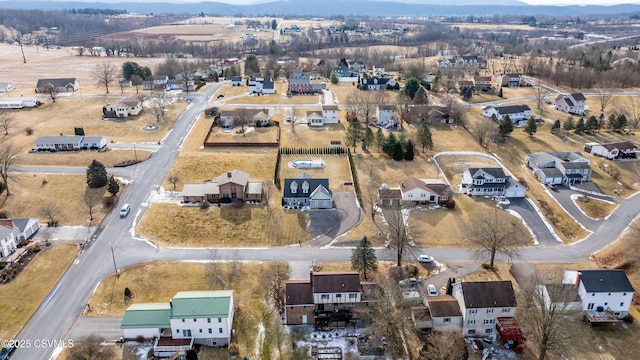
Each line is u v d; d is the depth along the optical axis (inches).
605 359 2476.6
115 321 2682.1
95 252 3331.7
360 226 3750.0
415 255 3383.4
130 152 5017.2
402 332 2600.9
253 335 2605.8
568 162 4623.5
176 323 2497.5
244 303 2844.5
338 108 6545.3
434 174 4731.8
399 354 2474.2
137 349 2474.2
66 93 7381.9
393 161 4995.1
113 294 2901.1
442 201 4106.8
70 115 6205.7
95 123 5910.4
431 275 3147.1
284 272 3129.9
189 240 3523.6
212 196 4033.0
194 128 5871.1
